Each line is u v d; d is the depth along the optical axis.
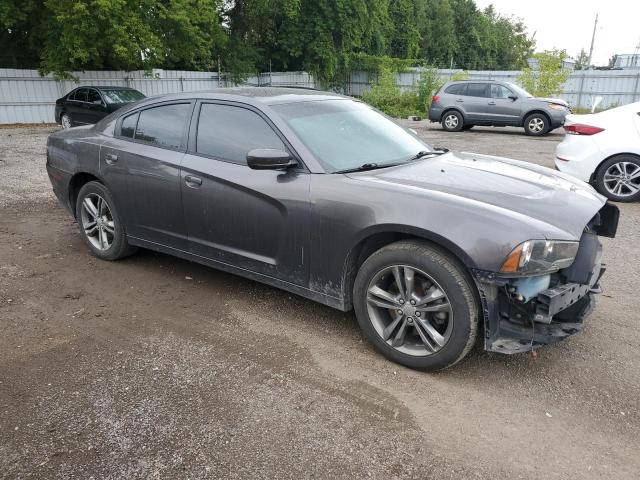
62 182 4.98
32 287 4.25
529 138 15.75
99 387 2.88
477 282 2.76
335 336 3.48
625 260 5.07
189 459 2.35
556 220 2.89
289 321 3.69
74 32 20.02
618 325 3.70
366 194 3.10
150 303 3.98
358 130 3.88
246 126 3.72
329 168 3.38
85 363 3.13
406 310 3.03
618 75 25.39
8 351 3.26
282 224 3.43
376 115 4.32
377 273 3.09
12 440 2.46
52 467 2.30
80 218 4.93
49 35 20.95
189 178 3.87
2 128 19.30
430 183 3.21
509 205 2.96
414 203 2.94
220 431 2.54
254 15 31.72
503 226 2.71
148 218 4.29
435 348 2.96
